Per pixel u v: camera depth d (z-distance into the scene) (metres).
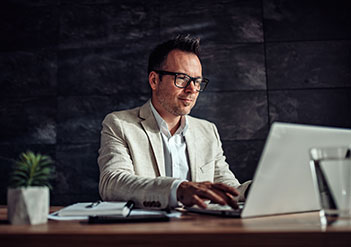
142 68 2.59
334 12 2.62
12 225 0.64
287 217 0.68
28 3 2.71
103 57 2.61
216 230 0.51
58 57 2.63
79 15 2.67
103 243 0.50
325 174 0.59
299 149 0.67
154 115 1.56
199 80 1.56
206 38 2.61
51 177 0.71
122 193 0.97
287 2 2.64
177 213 0.81
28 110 2.58
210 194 0.79
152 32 2.63
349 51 2.57
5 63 2.64
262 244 0.48
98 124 2.54
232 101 2.54
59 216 0.76
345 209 0.58
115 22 2.65
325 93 2.54
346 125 2.50
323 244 0.47
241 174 2.47
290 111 2.53
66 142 2.53
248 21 2.62
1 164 2.52
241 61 2.58
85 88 2.58
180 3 2.65
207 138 1.64
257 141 2.50
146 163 1.40
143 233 0.50
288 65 2.57
